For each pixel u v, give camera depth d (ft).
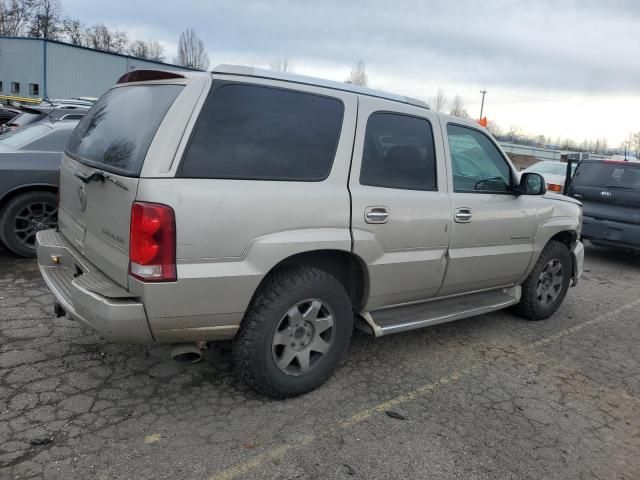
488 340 15.64
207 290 9.41
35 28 222.28
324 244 10.69
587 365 14.43
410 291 12.94
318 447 9.72
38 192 19.15
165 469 8.79
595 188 28.30
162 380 11.66
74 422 9.87
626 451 10.46
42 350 12.58
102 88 128.98
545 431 10.91
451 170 13.43
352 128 11.43
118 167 9.74
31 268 18.49
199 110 9.53
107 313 8.98
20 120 29.91
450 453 9.87
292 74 11.12
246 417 10.50
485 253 14.37
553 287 17.70
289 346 10.92
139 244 8.94
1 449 8.94
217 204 9.32
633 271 27.17
